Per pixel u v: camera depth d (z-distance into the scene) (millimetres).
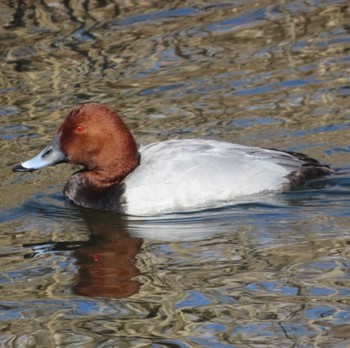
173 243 10578
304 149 12984
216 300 8977
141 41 16781
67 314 8883
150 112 14469
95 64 16109
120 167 11820
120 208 11570
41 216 11680
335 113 13992
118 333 8461
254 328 8414
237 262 9852
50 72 15930
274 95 14773
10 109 14789
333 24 16938
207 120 14102
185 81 15430
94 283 9547
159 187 11438
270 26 17062
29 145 13547
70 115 11820
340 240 10266
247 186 11438
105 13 17906
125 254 10328
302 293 9000
